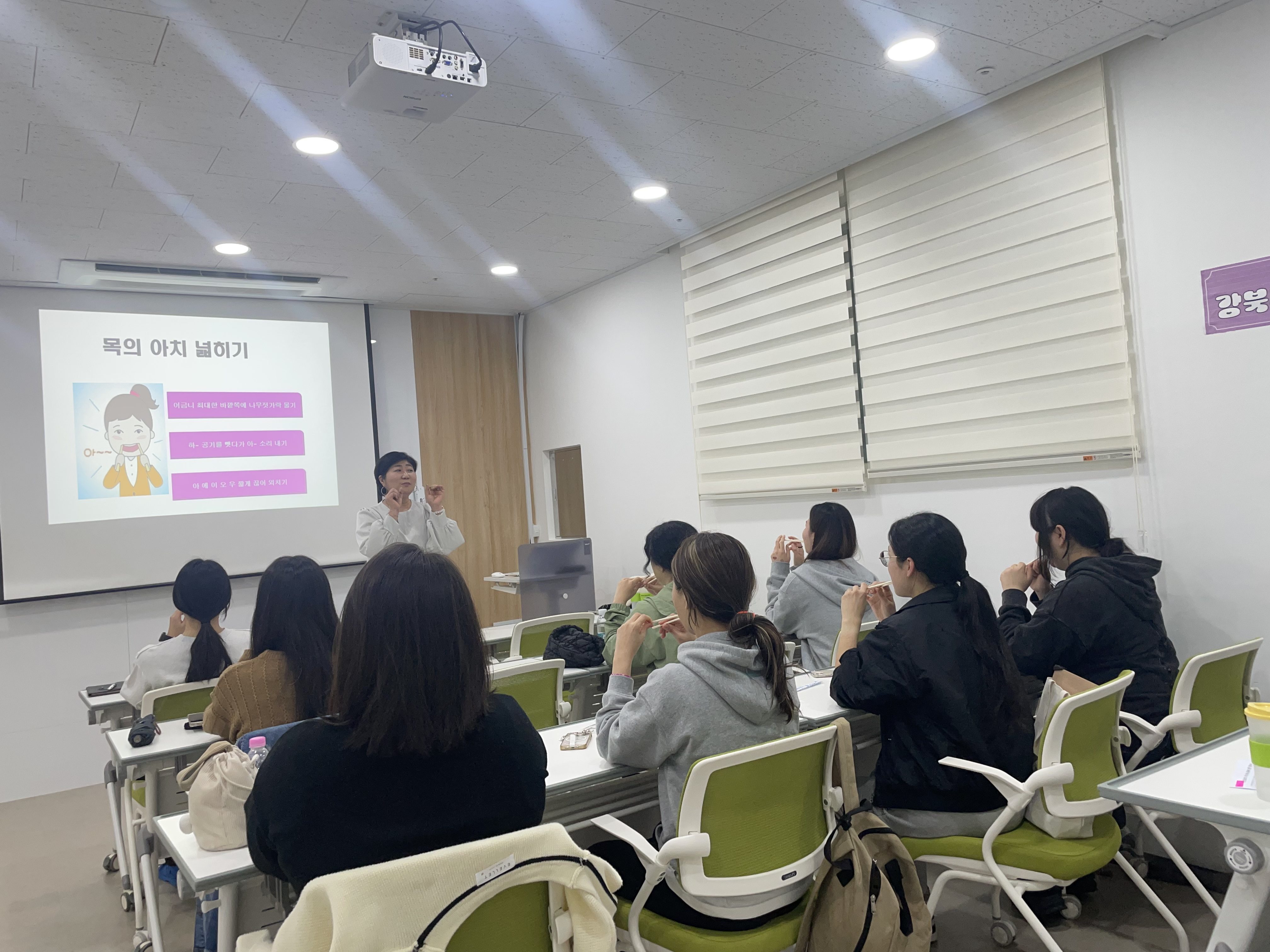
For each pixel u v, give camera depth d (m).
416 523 4.46
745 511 4.86
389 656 1.23
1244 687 2.50
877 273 3.96
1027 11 2.71
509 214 4.34
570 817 2.20
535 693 2.67
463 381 6.45
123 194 3.73
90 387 5.09
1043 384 3.38
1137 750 2.56
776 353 4.50
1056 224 3.26
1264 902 1.40
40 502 4.93
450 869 1.06
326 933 1.01
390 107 2.66
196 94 2.89
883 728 2.26
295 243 4.57
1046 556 2.88
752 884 1.72
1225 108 2.82
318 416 5.76
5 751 4.81
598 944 1.15
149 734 2.39
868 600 2.65
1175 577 3.01
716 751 1.81
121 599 5.16
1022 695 2.15
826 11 2.64
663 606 3.07
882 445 4.01
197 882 1.47
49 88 2.79
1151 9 2.77
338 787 1.21
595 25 2.64
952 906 2.72
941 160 3.63
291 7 2.41
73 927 3.05
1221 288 2.86
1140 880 2.21
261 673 2.25
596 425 5.95
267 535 5.55
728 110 3.31
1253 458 2.80
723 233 4.75
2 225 4.00
